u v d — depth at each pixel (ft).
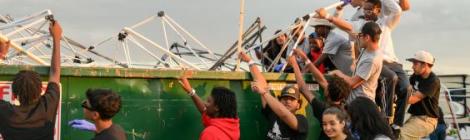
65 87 17.37
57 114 17.20
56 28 16.55
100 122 14.69
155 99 18.67
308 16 24.23
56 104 15.64
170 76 18.79
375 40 20.38
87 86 17.69
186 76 19.02
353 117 16.07
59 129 17.21
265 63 28.09
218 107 17.39
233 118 17.60
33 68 16.92
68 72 17.26
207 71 19.38
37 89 14.99
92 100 14.51
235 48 23.76
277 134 19.42
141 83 18.49
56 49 16.39
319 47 27.50
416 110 26.07
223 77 19.69
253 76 20.04
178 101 19.03
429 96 25.43
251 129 20.16
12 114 14.85
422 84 25.57
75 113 17.48
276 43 27.89
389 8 23.63
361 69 20.39
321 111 19.34
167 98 18.86
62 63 22.72
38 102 15.19
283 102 19.44
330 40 25.91
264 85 19.90
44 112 15.20
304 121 19.01
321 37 27.37
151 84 18.65
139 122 18.38
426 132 26.03
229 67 24.22
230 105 17.46
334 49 25.84
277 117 19.54
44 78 17.06
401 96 22.95
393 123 22.80
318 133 21.45
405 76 23.18
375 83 20.83
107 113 14.51
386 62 22.80
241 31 22.17
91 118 14.73
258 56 26.50
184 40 26.43
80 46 25.16
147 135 18.48
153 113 18.62
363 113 15.84
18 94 14.89
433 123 26.09
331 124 15.99
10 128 14.83
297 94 19.44
